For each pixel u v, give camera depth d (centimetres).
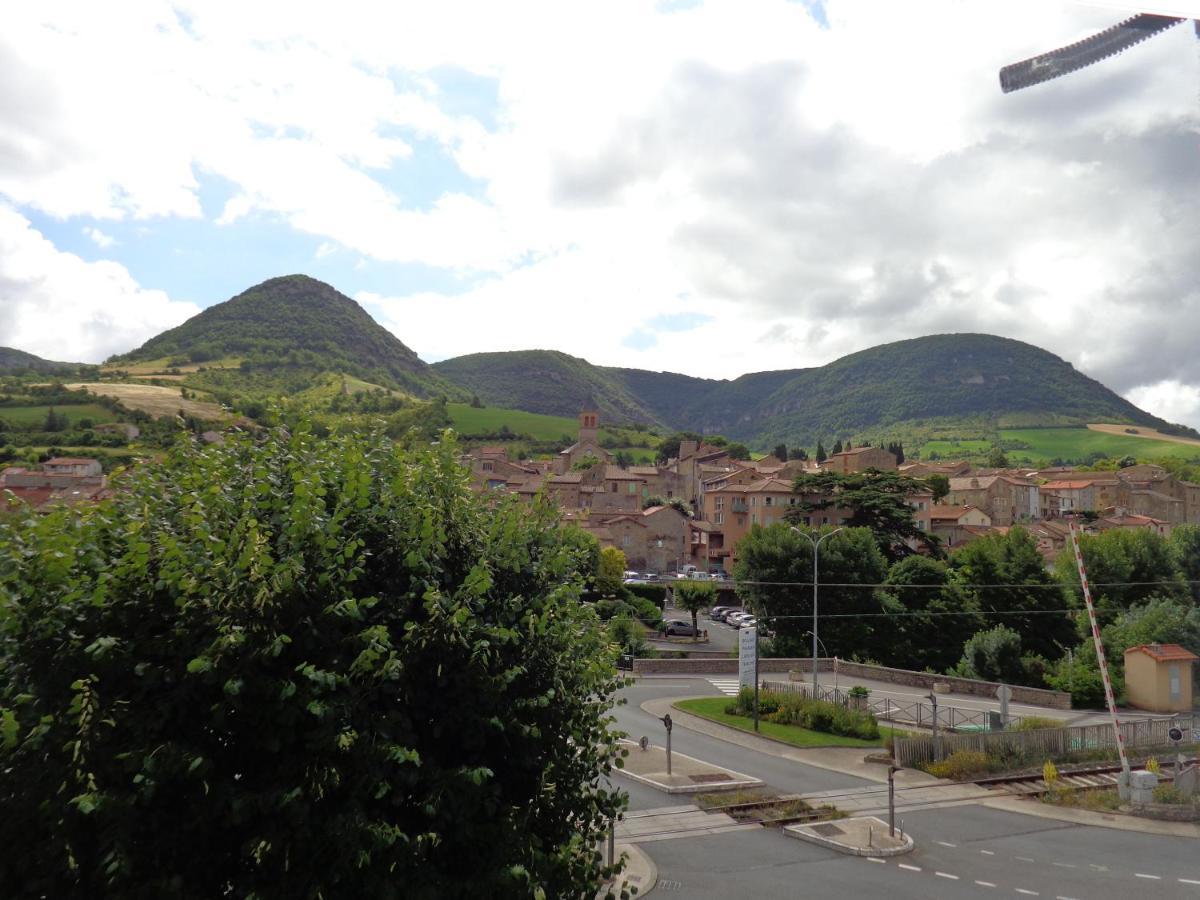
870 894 1680
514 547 974
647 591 7588
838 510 8388
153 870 688
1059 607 6031
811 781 2673
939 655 5962
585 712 981
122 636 723
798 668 5234
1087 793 2536
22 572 698
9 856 664
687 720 3625
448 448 969
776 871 1805
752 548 6091
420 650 819
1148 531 6494
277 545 786
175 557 717
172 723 721
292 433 898
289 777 735
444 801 794
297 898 714
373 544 867
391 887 730
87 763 668
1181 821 2303
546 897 866
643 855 1877
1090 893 1716
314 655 775
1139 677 4641
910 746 2881
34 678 691
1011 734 2969
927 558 6406
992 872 1838
